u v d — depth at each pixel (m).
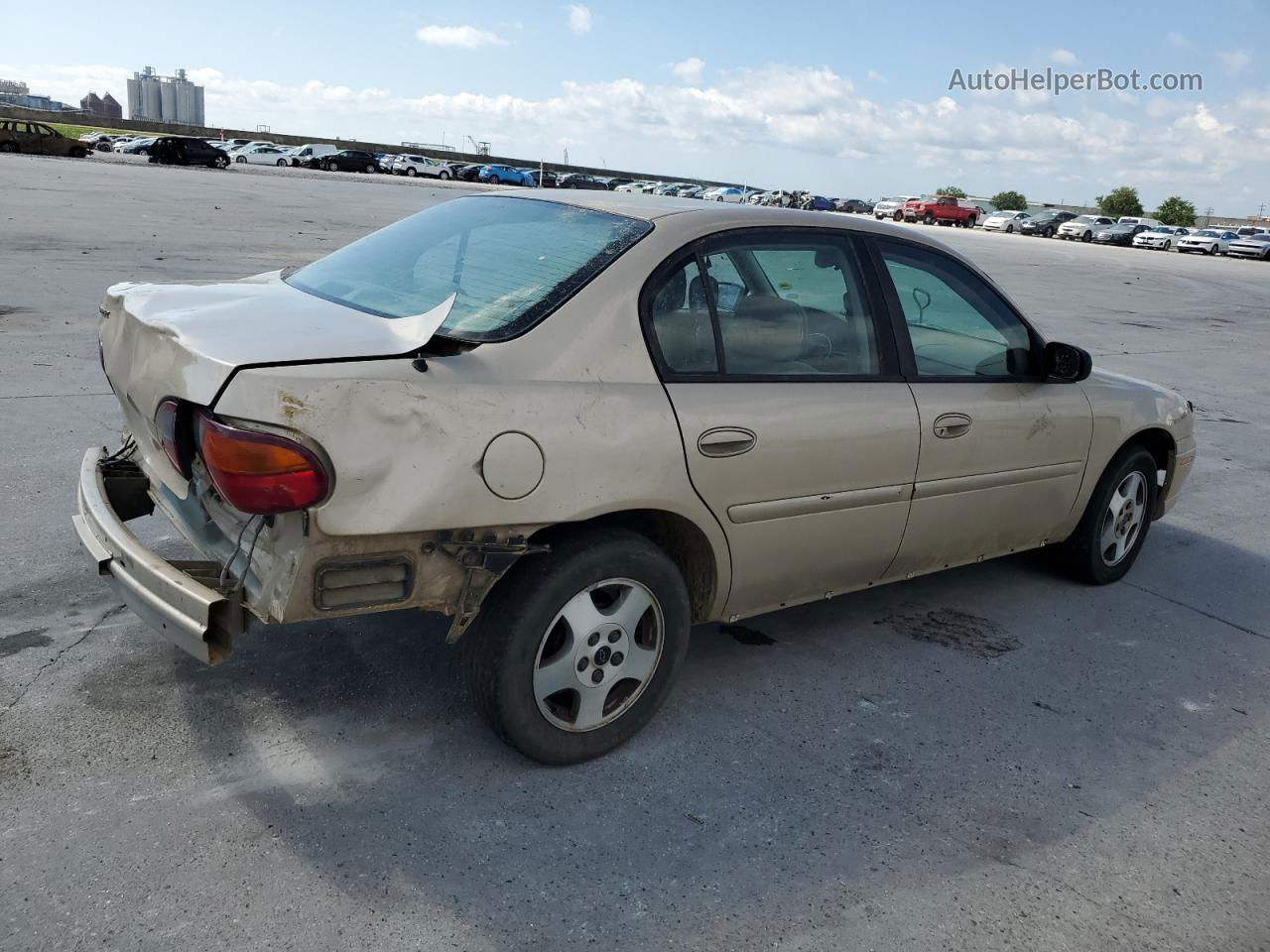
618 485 2.95
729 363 3.31
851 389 3.60
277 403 2.44
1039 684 4.05
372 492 2.54
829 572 3.75
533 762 3.14
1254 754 3.66
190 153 47.50
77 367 7.64
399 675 3.56
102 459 3.47
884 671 4.02
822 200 66.69
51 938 2.29
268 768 2.99
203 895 2.47
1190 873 2.94
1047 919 2.69
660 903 2.60
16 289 10.64
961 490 4.05
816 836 2.94
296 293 3.39
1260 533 6.35
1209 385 11.91
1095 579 5.12
